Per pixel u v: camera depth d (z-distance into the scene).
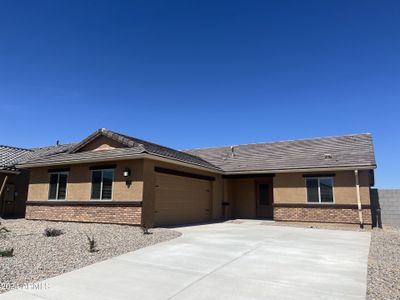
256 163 21.11
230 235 12.75
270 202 22.42
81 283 6.31
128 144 16.05
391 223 18.73
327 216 17.67
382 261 8.31
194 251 9.38
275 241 11.30
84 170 16.69
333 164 17.59
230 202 23.06
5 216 20.62
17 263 7.41
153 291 5.92
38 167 18.73
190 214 18.52
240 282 6.45
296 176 18.89
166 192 16.59
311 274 7.03
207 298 5.57
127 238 11.18
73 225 14.73
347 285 6.27
